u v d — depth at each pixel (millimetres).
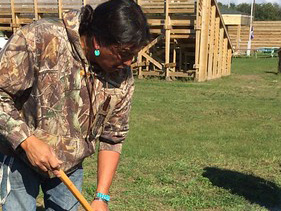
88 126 2084
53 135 1994
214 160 5387
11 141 1883
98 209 2215
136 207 3984
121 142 2342
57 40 1873
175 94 11227
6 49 1839
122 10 1733
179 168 5039
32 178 2135
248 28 35281
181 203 4102
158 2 13695
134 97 10539
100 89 2037
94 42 1824
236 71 19188
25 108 1978
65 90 1944
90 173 4824
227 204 4117
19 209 2123
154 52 15594
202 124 7547
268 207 4105
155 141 6168
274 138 6559
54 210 2293
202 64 14102
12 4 15281
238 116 8406
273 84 14219
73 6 14461
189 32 13781
